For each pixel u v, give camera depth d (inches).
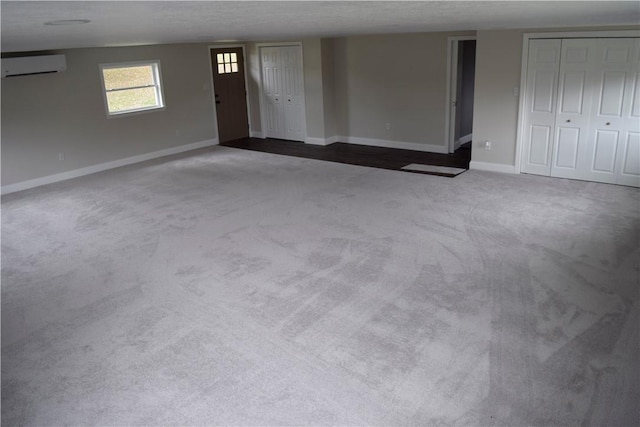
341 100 384.5
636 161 249.3
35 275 184.9
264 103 418.0
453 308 150.6
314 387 120.2
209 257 193.0
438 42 323.6
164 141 368.8
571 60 253.0
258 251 196.1
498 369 123.3
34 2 40.6
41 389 123.7
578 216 217.8
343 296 160.2
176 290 169.3
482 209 230.8
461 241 197.2
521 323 141.4
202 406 115.6
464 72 352.5
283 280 172.2
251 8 61.2
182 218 236.8
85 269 188.1
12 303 165.3
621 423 105.0
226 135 415.5
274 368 127.7
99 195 279.4
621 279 162.7
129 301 163.6
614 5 96.7
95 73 320.5
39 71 288.2
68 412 115.6
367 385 120.0
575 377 119.0
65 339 144.3
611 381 117.1
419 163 318.3
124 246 207.6
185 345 138.9
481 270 173.0
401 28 197.9
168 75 362.9
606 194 244.2
